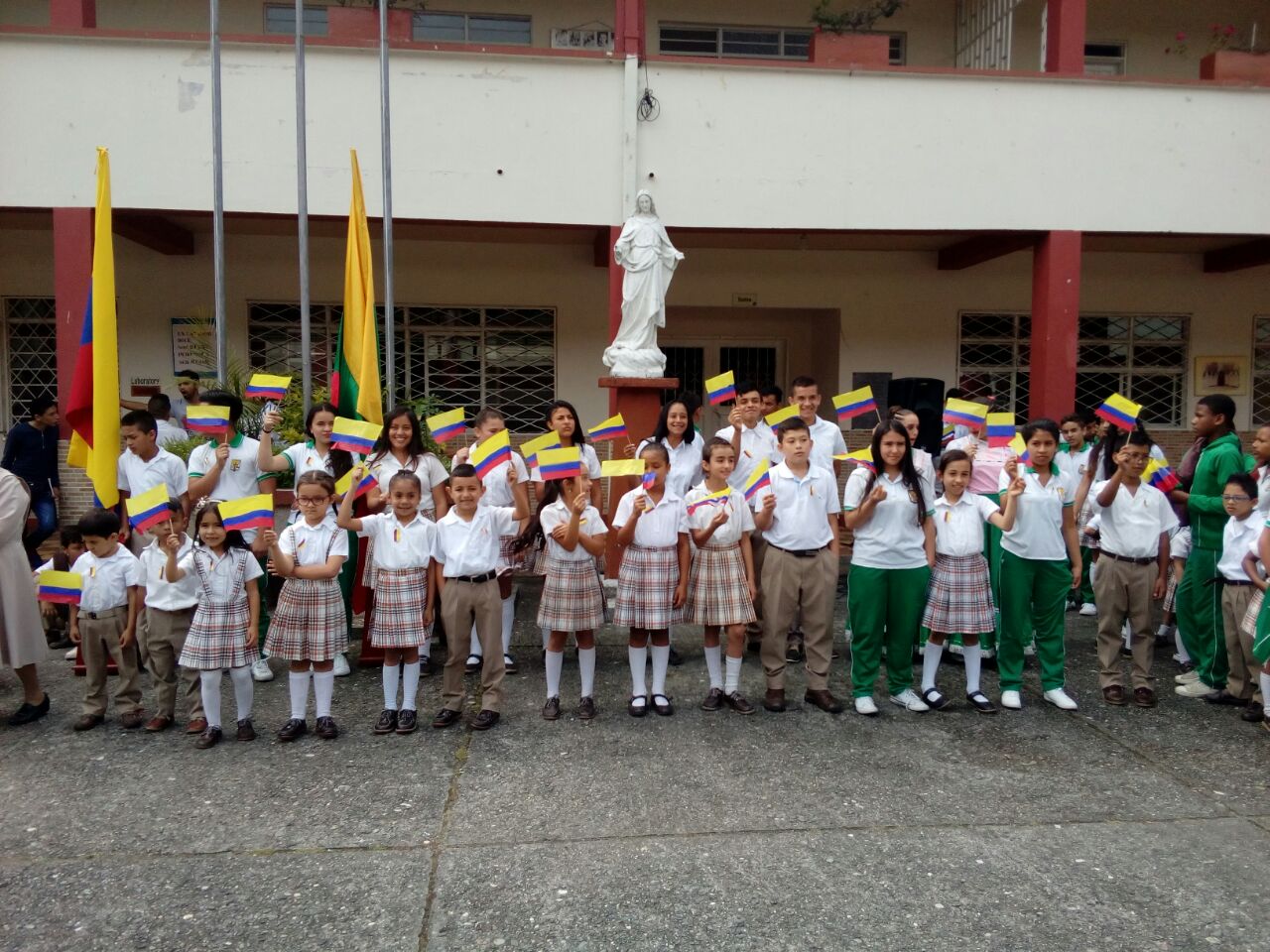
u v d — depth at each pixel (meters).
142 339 10.09
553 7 10.67
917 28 11.00
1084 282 11.25
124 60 7.98
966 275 11.07
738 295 10.91
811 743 4.48
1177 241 10.35
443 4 10.53
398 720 4.63
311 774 4.11
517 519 5.09
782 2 11.01
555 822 3.65
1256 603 4.72
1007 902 3.10
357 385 6.63
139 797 3.87
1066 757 4.33
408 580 4.56
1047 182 8.77
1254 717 4.80
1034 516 4.94
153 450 5.54
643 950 2.83
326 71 8.20
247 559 4.52
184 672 4.66
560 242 10.52
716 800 3.84
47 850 3.43
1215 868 3.32
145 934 2.91
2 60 7.89
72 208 7.99
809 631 4.93
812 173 8.62
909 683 5.03
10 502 4.64
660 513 4.80
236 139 8.13
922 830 3.59
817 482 4.88
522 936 2.90
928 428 6.46
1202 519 5.26
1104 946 2.86
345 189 8.27
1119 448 5.06
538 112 8.42
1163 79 8.75
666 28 11.02
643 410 7.16
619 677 5.54
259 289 10.22
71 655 5.95
